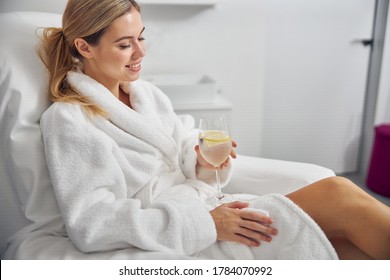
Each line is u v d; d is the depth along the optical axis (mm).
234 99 2578
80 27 1071
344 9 2506
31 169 1024
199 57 2451
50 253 941
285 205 996
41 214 1034
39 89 1106
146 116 1225
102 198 982
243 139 2678
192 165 1280
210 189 1266
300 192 1094
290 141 2738
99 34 1063
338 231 1016
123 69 1110
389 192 2410
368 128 2684
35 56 1133
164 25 2352
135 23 1083
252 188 1349
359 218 978
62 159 970
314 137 2742
